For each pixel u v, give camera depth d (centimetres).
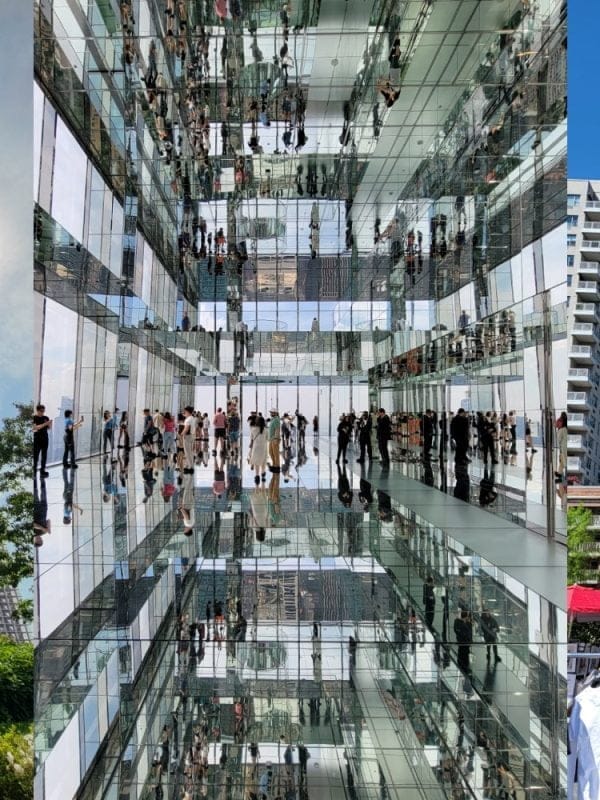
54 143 1295
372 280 1617
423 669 598
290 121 1186
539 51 995
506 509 1234
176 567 866
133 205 1402
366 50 998
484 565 895
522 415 1255
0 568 905
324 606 723
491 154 1211
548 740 476
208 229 1612
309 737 473
